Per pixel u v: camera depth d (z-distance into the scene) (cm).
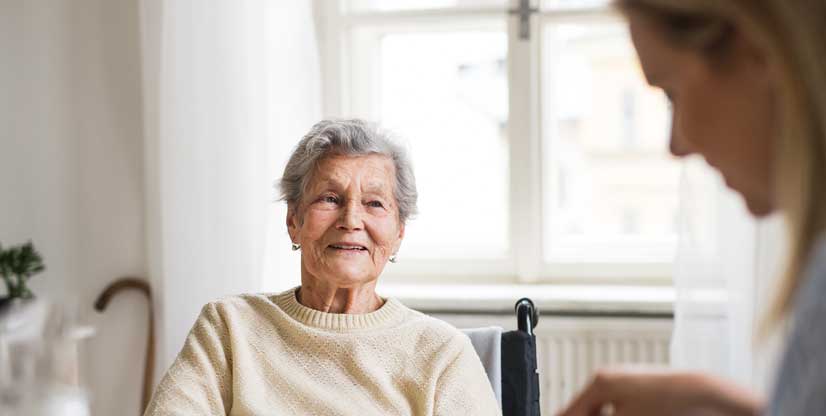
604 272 267
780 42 48
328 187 172
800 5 47
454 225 279
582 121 280
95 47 258
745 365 213
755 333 55
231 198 241
